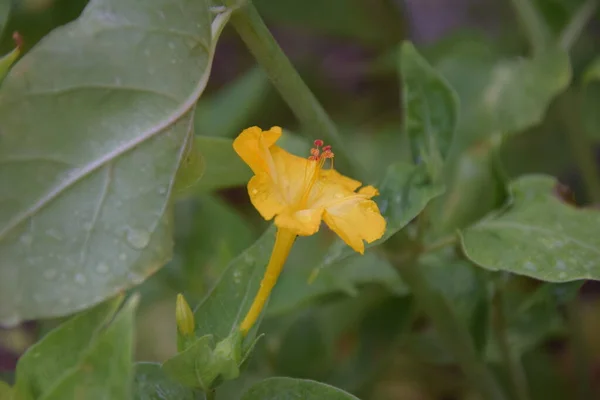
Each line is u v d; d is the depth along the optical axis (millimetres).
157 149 409
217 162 456
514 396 514
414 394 615
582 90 637
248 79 669
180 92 410
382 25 742
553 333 562
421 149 458
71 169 403
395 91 813
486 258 447
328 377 529
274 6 713
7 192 400
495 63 660
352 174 465
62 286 400
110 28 406
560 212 459
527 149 686
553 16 631
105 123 406
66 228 402
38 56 402
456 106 469
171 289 532
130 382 386
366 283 531
